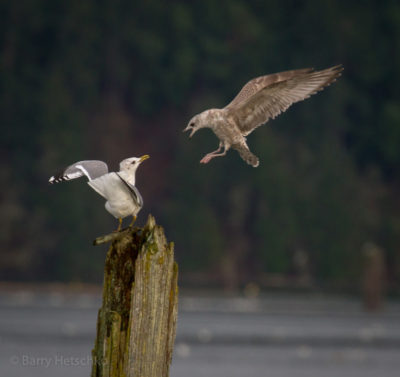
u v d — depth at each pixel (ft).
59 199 242.78
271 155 268.41
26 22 306.55
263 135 271.49
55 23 309.42
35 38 309.22
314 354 122.21
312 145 309.22
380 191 301.43
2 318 154.40
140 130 303.89
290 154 298.35
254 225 266.36
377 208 295.69
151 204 276.41
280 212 262.06
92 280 239.09
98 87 311.68
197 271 245.04
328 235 268.00
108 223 249.34
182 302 207.92
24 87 280.51
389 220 282.36
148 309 29.22
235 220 264.31
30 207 250.78
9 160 265.34
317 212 269.64
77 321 154.51
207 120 35.76
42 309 176.76
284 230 260.62
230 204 264.72
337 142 317.01
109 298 29.73
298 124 312.50
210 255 246.47
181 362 110.11
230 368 106.63
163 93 311.88
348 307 211.61
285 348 127.65
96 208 246.06
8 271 236.22
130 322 29.22
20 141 266.77
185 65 311.27
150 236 29.48
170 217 257.34
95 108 300.61
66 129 266.77
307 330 153.38
